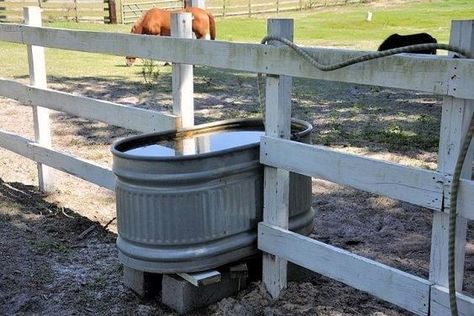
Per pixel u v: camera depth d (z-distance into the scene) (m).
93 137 7.56
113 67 14.01
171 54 3.81
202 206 3.24
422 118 8.16
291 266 3.64
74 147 7.09
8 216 4.91
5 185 5.73
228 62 3.43
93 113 4.65
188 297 3.37
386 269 2.87
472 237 4.47
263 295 3.50
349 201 5.22
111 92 10.68
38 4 25.83
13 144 5.68
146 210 3.26
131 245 3.37
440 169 2.61
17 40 5.33
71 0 28.61
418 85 2.60
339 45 16.22
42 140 5.41
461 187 2.54
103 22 25.89
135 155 3.22
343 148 6.73
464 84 2.44
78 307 3.51
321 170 3.07
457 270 2.69
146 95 10.34
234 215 3.36
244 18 26.95
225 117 8.51
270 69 3.21
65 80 12.05
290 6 31.03
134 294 3.63
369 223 4.74
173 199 3.21
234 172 3.30
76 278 3.85
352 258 3.00
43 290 3.70
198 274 3.30
